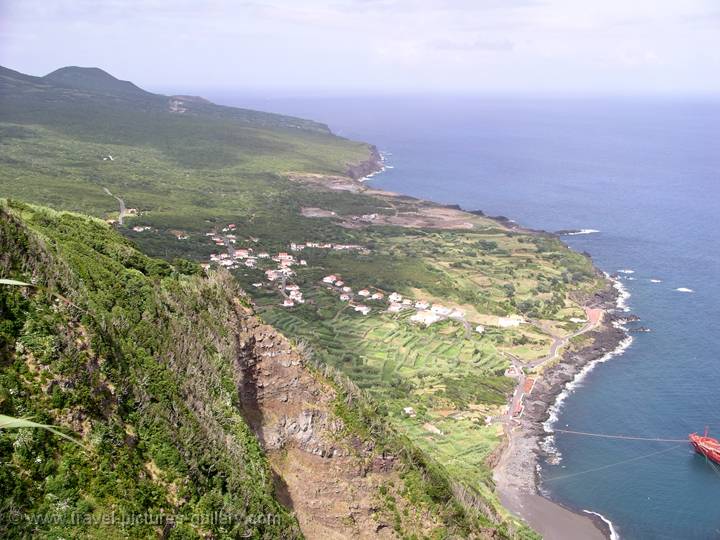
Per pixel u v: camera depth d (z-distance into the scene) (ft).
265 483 184.44
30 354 140.56
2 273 147.74
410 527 215.51
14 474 123.75
